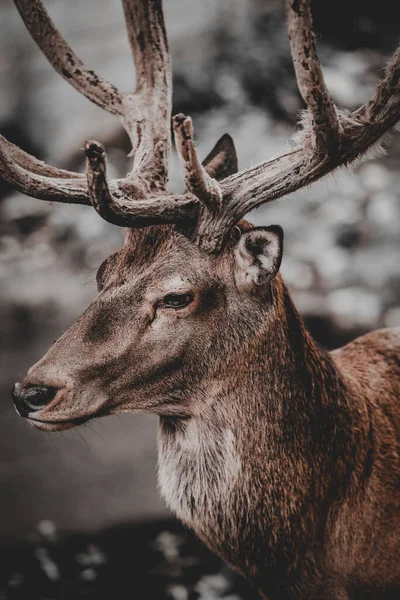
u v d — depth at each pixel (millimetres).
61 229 19125
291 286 15602
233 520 6762
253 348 6637
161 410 6680
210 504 6773
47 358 6375
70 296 17109
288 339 6770
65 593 10016
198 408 6695
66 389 6316
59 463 11789
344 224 16219
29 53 26328
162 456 7012
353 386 7328
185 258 6406
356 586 7121
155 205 6207
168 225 6496
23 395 6312
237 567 7004
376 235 16125
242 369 6645
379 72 17125
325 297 15422
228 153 7441
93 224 18719
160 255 6434
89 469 11617
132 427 12656
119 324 6383
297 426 6766
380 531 7031
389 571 7090
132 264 6480
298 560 6875
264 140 16406
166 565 10398
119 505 10898
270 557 6824
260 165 6508
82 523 10641
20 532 10461
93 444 12219
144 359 6418
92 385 6375
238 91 17359
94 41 26156
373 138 6391
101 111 23688
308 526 6828
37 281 17797
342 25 18125
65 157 22094
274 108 17328
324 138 6191
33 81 25469
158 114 7223
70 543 10492
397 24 18375
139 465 11648
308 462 6801
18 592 9922
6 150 6555
